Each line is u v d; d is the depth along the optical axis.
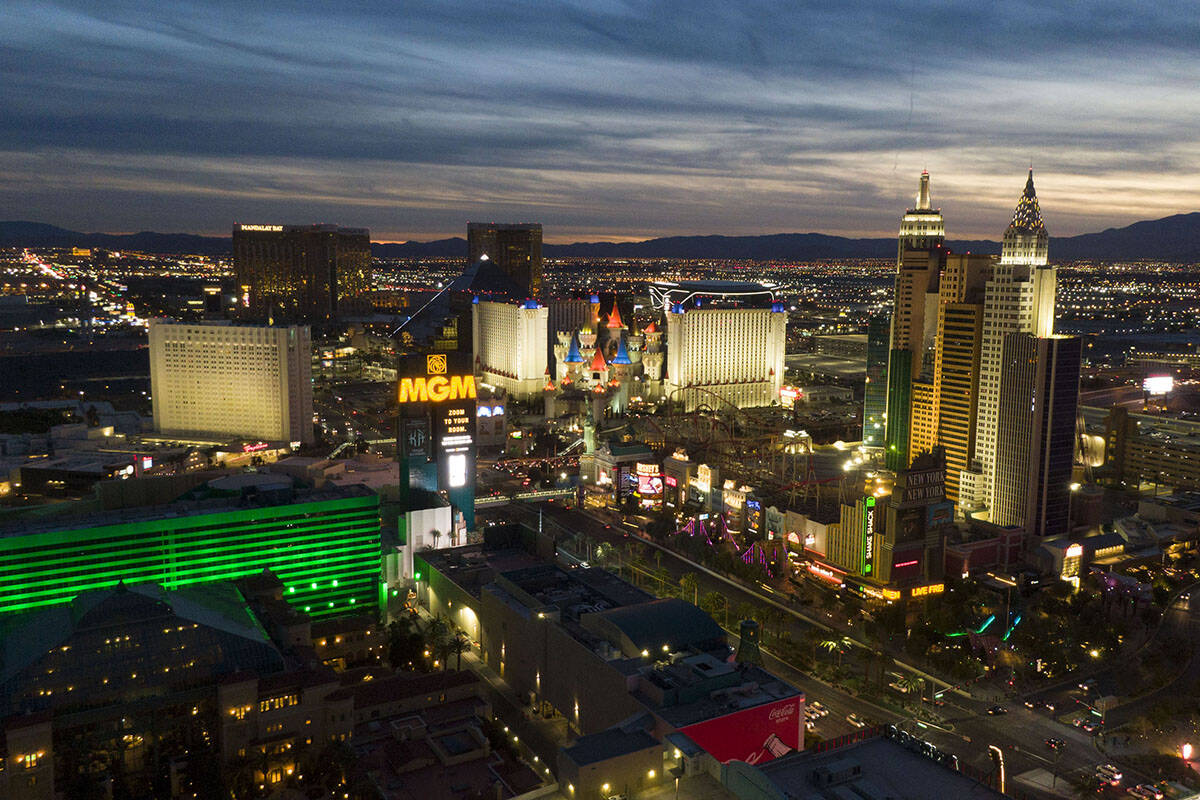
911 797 126.50
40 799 169.00
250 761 177.62
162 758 182.50
